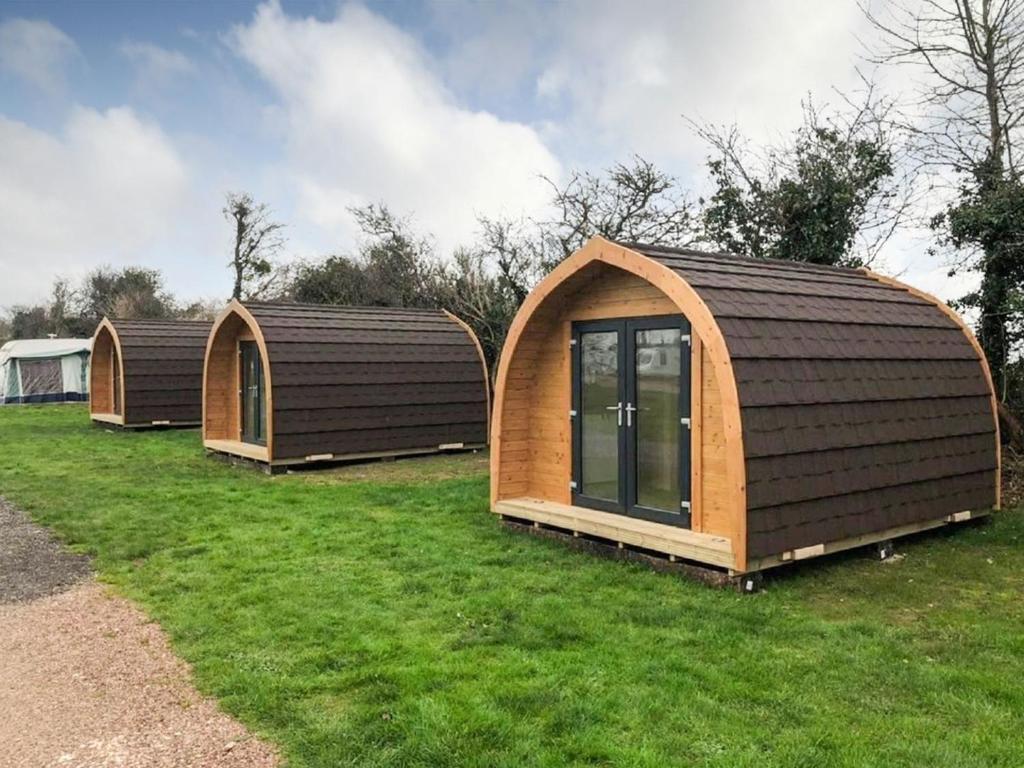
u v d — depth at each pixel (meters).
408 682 4.12
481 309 17.98
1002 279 10.70
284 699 3.99
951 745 3.48
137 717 3.87
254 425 13.59
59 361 27.47
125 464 12.60
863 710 3.84
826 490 6.19
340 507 8.95
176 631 5.02
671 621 5.12
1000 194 10.34
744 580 5.82
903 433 6.89
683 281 6.20
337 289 22.69
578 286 7.62
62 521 8.23
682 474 6.71
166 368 18.17
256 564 6.55
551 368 8.09
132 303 40.03
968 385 7.71
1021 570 6.43
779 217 13.55
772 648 4.66
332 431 12.28
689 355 6.67
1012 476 10.21
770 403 5.88
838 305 7.20
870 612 5.40
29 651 4.79
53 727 3.79
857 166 13.32
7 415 22.00
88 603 5.69
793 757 3.36
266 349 11.94
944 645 4.73
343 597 5.65
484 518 8.35
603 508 7.50
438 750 3.42
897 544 7.21
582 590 5.82
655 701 3.90
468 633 4.91
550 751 3.42
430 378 13.52
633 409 7.21
